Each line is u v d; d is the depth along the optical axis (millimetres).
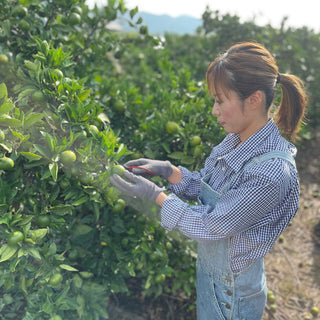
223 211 1453
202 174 1919
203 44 5586
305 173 5402
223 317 1728
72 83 1941
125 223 2674
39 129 1777
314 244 4137
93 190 1906
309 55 5770
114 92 3014
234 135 1662
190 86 3287
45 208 1896
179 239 2793
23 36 2438
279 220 1536
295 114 1620
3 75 2193
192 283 3021
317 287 3537
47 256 1897
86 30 3088
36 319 1952
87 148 1782
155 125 2771
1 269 1864
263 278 1755
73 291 2275
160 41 3383
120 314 2963
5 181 1830
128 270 2494
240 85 1359
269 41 5352
